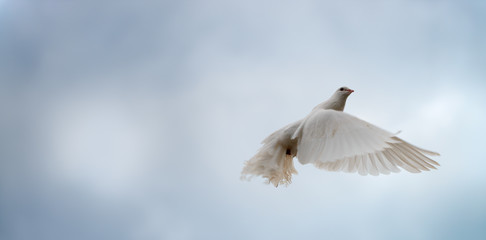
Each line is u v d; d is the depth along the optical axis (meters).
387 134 10.14
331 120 11.02
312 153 10.80
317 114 11.45
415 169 11.72
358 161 11.93
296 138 11.73
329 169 11.93
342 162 11.92
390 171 11.88
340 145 10.52
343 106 13.55
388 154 11.99
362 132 10.47
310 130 11.15
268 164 11.45
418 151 11.34
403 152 11.76
